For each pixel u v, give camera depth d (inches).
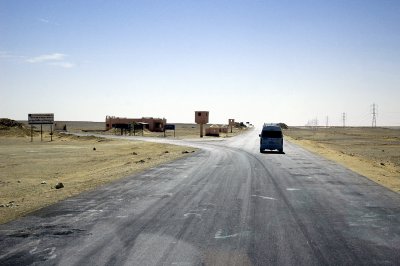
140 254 259.8
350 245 283.3
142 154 1494.8
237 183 607.5
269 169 823.7
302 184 599.8
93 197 479.2
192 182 618.5
